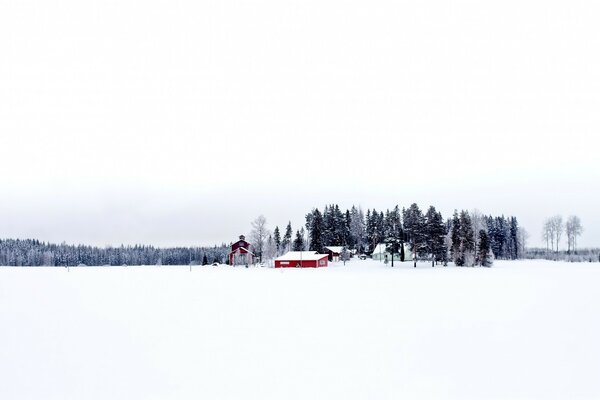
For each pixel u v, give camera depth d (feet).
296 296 96.63
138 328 58.44
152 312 71.87
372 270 258.16
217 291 107.24
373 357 44.60
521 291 106.42
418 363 42.57
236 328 58.85
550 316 67.46
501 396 34.24
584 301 85.61
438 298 92.22
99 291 103.50
